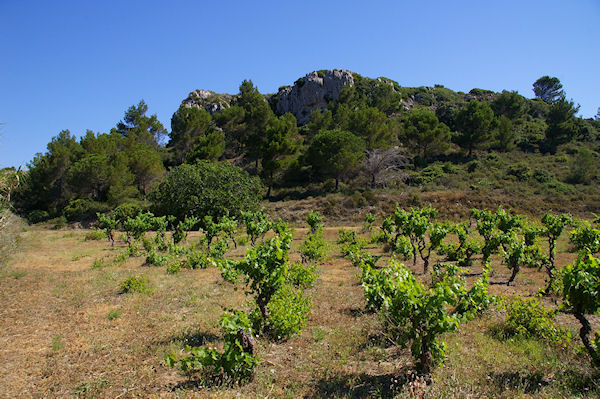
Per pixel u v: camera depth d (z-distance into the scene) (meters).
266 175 40.31
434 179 37.84
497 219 12.88
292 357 5.66
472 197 31.39
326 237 24.38
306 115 67.12
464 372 4.82
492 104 55.56
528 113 65.38
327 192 38.38
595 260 4.93
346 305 8.44
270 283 6.21
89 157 36.84
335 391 4.54
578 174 36.66
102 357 5.73
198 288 10.16
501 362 5.14
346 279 11.39
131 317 7.74
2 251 12.15
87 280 11.46
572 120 51.31
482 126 44.34
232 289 9.99
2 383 4.94
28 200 38.44
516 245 10.08
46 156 39.09
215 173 32.12
